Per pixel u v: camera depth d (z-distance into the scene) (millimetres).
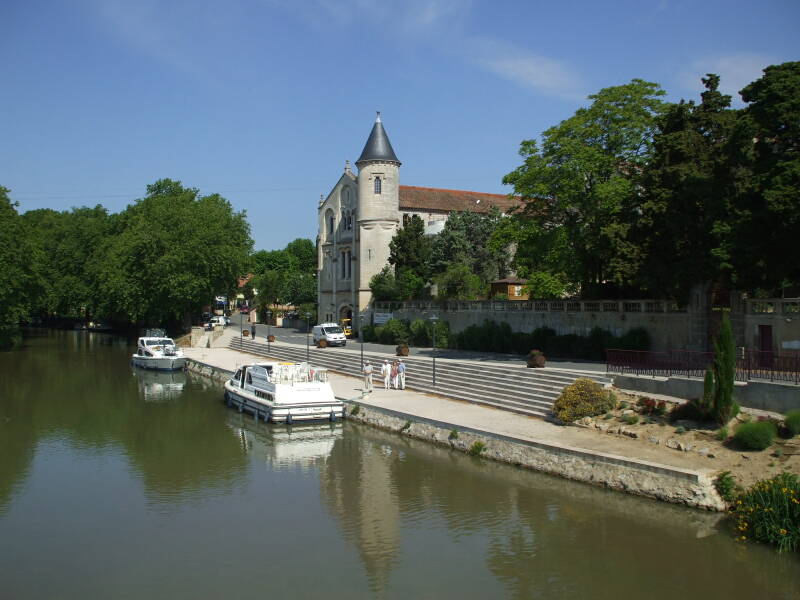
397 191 68062
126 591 14320
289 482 22000
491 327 44031
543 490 19703
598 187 33500
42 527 18172
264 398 32750
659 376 23578
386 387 34500
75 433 29859
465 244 61406
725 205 25844
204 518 18781
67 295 87938
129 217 85938
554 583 14281
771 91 23875
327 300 76812
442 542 16609
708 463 18281
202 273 71250
